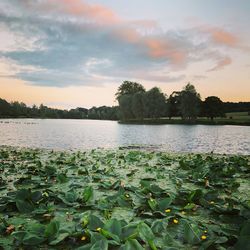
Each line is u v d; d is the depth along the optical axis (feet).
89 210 18.12
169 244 13.26
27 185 25.46
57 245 13.26
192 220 15.81
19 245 13.14
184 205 19.39
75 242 13.51
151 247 12.09
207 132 162.30
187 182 27.12
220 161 40.19
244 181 27.76
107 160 41.78
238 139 109.70
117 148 68.54
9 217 16.80
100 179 27.35
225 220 16.08
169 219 16.17
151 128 213.46
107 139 104.06
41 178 27.78
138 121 319.68
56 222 13.97
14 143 82.99
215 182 26.27
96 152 56.29
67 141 92.89
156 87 297.33
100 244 11.54
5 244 13.29
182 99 300.61
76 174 30.99
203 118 371.76
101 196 21.66
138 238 13.32
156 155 50.62
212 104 324.80
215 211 17.47
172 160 43.27
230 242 13.24
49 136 117.60
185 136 125.08
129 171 33.12
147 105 295.28
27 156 46.62
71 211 17.54
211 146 81.00
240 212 16.11
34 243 12.94
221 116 331.77
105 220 15.67
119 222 13.82
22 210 17.43
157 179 28.30
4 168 34.65
